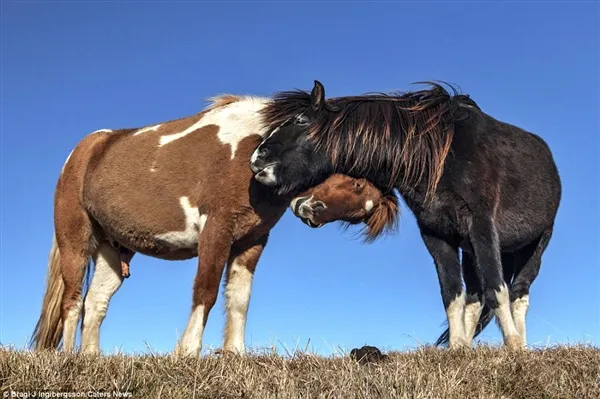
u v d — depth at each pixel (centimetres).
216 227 430
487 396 328
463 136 428
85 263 506
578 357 371
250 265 454
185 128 473
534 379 347
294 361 368
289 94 452
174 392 321
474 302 456
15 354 342
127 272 515
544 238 472
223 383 333
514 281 475
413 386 327
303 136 437
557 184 477
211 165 444
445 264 437
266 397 318
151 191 463
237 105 467
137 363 346
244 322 450
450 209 425
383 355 386
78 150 515
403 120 434
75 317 496
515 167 442
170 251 475
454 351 390
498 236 436
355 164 437
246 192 433
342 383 329
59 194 512
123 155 484
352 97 453
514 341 397
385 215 454
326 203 439
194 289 424
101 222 494
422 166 425
